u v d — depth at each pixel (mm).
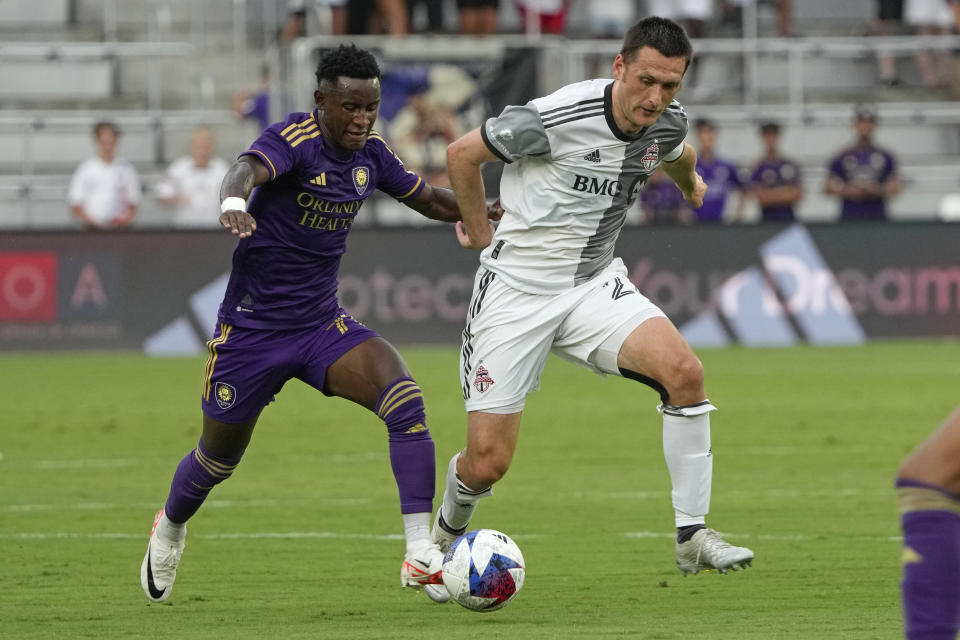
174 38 91375
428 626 19359
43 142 82500
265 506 30984
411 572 20203
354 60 20422
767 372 58656
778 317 69875
